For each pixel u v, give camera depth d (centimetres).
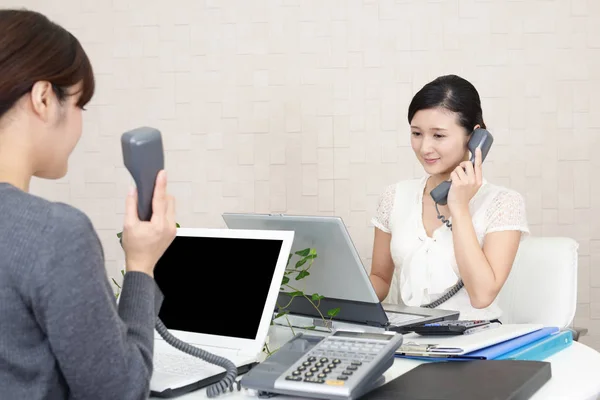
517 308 235
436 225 238
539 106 317
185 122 329
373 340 136
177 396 133
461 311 227
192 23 327
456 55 317
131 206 113
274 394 130
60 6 331
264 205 328
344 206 324
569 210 318
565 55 315
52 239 94
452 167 232
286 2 322
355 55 320
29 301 94
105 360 96
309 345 140
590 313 319
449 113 224
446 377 131
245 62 325
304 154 325
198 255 168
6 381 97
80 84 110
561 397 126
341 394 119
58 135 108
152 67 329
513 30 316
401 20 318
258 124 326
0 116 103
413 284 232
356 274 171
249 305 155
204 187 330
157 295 118
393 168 321
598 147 316
